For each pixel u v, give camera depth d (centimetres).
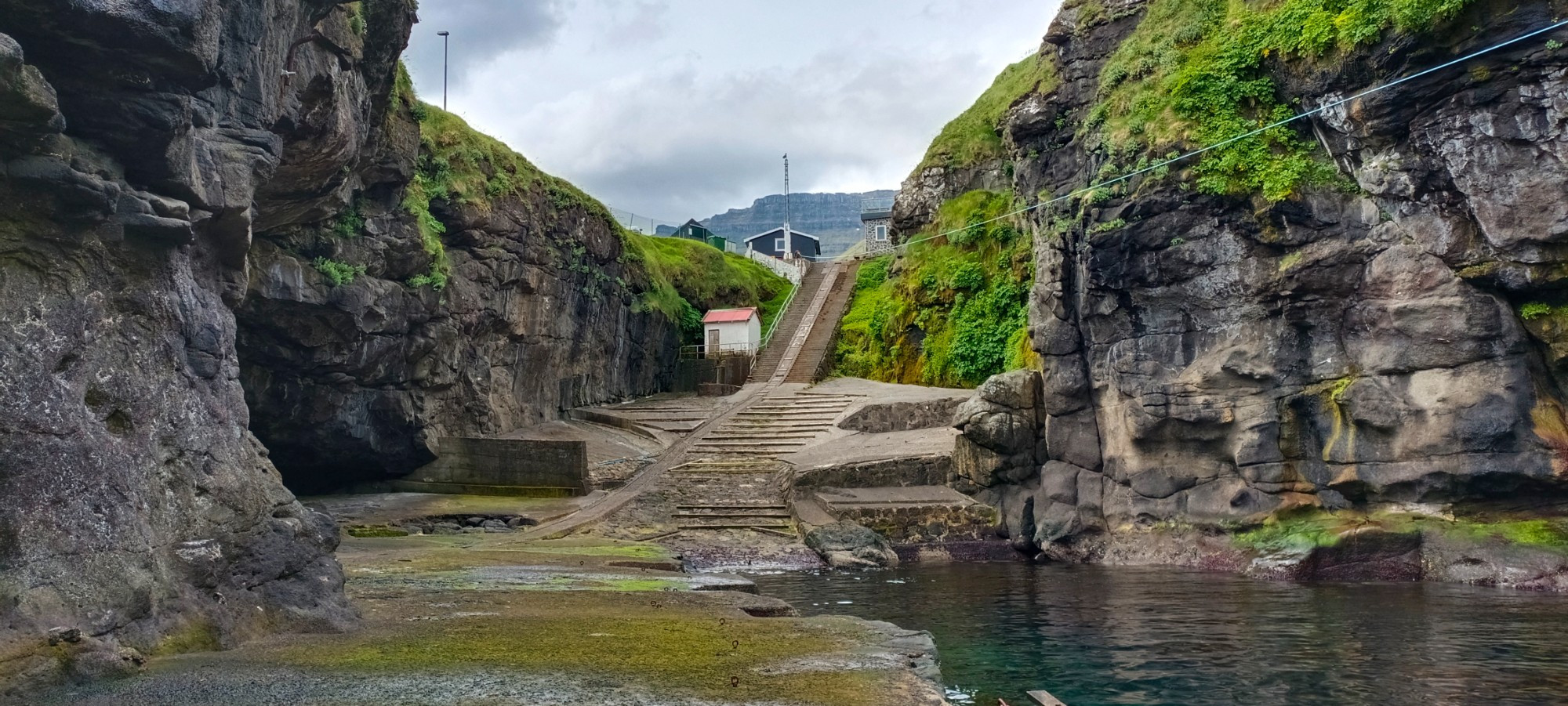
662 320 4550
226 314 1170
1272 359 2181
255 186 1234
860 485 2738
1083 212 2431
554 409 3612
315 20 1416
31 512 827
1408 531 1958
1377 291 2048
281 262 2214
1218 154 2236
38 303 870
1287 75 2228
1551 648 1257
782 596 1805
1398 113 1995
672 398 4219
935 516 2575
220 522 1041
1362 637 1346
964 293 3778
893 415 3288
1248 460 2198
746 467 2966
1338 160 2159
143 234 986
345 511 2575
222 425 1094
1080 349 2548
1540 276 1861
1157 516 2342
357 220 2420
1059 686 1102
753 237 9100
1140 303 2367
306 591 1134
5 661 755
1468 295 1939
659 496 2775
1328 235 2127
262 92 1236
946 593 1841
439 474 2941
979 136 4300
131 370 959
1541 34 1825
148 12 887
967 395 3328
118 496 906
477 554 2009
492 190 3038
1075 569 2245
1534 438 1873
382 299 2506
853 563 2292
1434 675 1120
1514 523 1900
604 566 1880
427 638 1067
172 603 953
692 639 1108
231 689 816
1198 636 1379
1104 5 2772
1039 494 2580
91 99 927
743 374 4409
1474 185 1909
